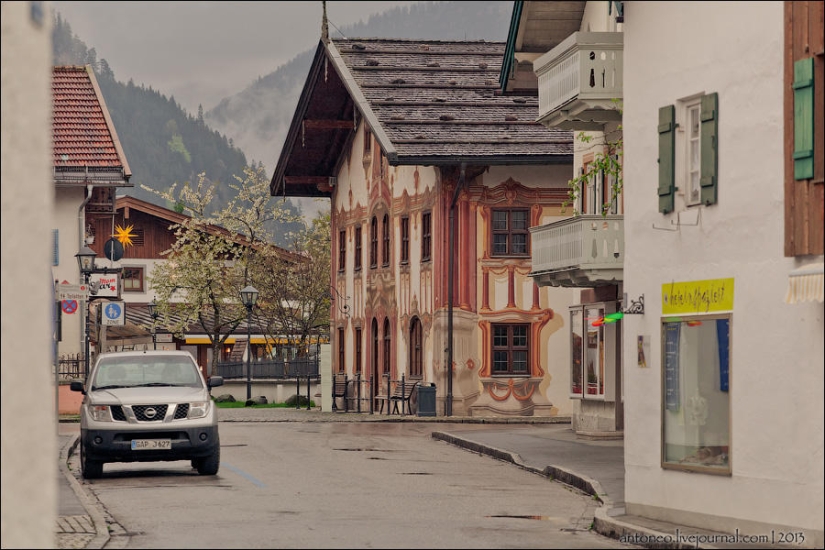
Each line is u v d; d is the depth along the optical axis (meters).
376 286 52.19
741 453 15.80
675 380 17.31
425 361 47.16
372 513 18.05
